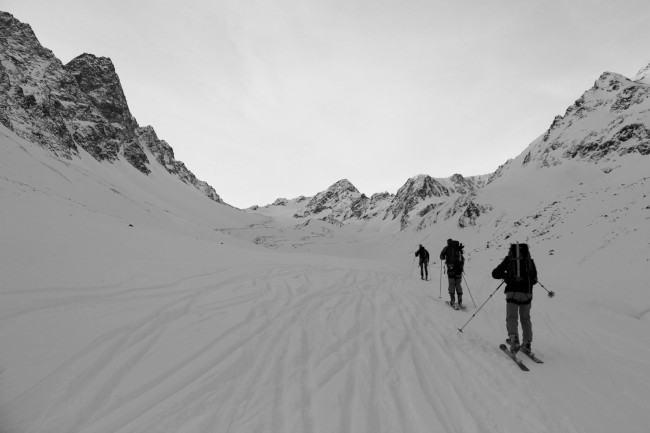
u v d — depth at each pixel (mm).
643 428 3949
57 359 4273
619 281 14570
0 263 7312
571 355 6488
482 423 3914
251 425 3484
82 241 11547
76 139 133750
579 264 22234
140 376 4238
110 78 188500
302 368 4926
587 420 4086
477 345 6707
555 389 4906
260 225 173000
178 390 4023
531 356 6059
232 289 8648
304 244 127812
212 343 5359
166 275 9055
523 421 4000
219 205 191875
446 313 9336
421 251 17641
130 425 3352
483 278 18297
